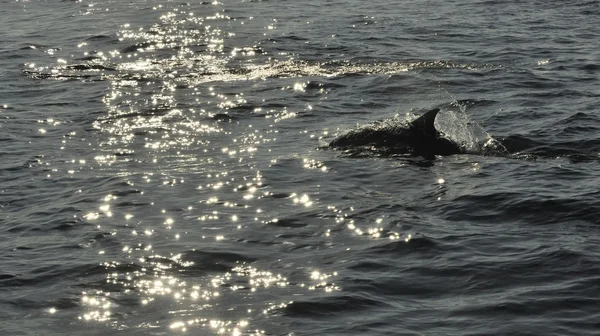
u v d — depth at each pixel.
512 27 34.91
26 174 18.52
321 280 12.80
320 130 21.64
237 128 22.00
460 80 26.72
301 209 15.97
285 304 12.00
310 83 26.56
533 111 22.94
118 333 11.34
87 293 12.53
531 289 12.30
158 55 30.97
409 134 20.05
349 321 11.51
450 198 16.42
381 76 27.28
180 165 18.92
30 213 16.06
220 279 12.95
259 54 30.80
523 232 14.61
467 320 11.45
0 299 12.34
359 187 17.27
